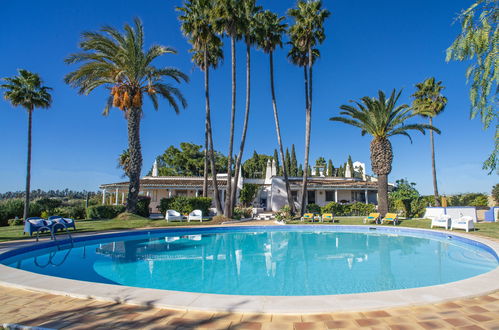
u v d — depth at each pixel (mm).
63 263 8898
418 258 9414
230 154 21938
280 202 31828
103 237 13539
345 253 10453
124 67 19750
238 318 3818
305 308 3990
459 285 4961
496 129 5555
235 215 22406
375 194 35750
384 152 19766
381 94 18984
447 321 3689
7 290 5066
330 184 32312
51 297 4695
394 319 3756
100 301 4504
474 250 10617
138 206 22375
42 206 24422
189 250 11281
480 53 5625
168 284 6758
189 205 22656
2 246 10070
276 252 10820
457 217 18531
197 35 21406
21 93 23109
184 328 3531
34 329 3553
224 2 20391
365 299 4324
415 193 24766
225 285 6656
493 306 4176
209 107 22516
